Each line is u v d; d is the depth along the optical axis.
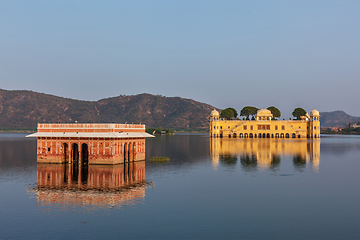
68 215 31.69
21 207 34.28
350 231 27.73
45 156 64.81
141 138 71.88
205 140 164.50
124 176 51.53
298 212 32.97
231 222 29.94
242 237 26.45
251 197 38.94
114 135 61.31
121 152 64.56
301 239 26.09
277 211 33.31
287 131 194.38
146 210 33.31
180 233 27.23
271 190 42.62
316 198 38.44
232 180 49.41
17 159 75.75
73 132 63.31
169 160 74.56
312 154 88.19
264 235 26.88
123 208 34.00
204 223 29.66
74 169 57.50
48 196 38.81
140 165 64.88
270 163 69.00
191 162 70.88
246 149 103.94
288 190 42.66
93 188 43.03
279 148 107.38
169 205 35.22
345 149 105.88
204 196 39.25
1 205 35.03
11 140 163.88
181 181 48.38
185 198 38.22
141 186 44.53
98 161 61.84
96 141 61.62
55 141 64.12
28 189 42.50
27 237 26.44
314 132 189.50
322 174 54.94
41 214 31.97
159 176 52.53
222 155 85.81
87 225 29.00
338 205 35.47
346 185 45.84
